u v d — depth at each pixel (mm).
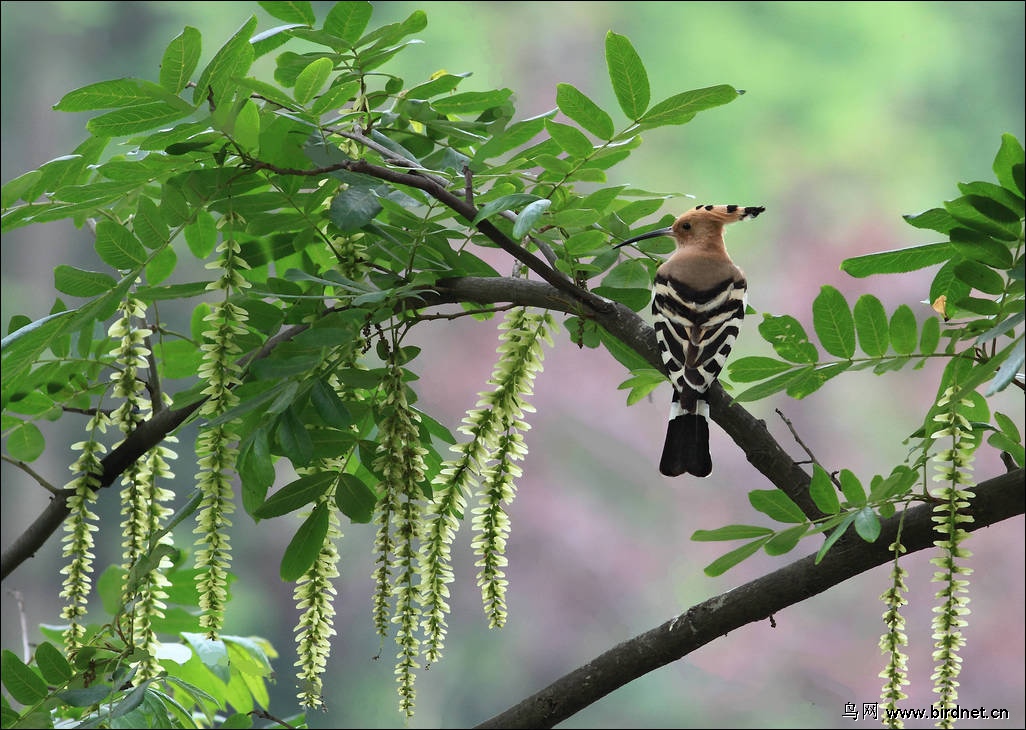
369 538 28734
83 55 36250
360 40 6945
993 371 5434
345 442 6535
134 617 6609
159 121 6168
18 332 6305
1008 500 5539
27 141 35438
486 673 27906
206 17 36344
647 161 35469
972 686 26078
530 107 36531
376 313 6438
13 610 29484
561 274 6609
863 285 31906
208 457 6203
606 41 6320
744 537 5945
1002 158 5668
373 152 7168
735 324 7547
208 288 6438
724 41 36906
